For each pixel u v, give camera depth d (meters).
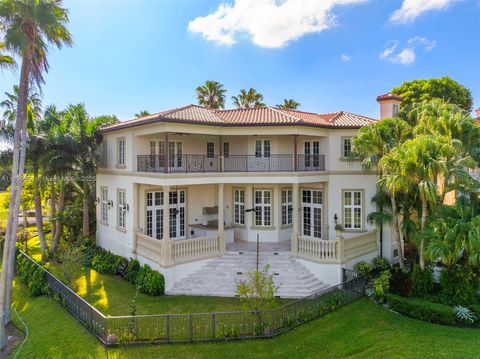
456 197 15.23
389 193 16.33
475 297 12.72
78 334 11.77
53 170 20.22
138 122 17.02
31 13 12.38
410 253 19.39
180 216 20.53
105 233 22.19
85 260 20.08
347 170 19.42
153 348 10.67
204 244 16.80
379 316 12.61
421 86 33.12
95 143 22.47
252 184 20.59
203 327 11.55
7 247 13.68
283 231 20.83
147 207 19.30
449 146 13.23
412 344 10.34
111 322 11.11
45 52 13.90
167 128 16.22
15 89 19.70
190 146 20.59
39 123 21.80
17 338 13.02
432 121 15.00
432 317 12.04
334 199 19.58
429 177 13.35
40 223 22.25
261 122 17.66
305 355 10.19
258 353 10.36
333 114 22.89
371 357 9.81
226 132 17.97
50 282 15.80
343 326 11.86
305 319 12.26
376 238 18.62
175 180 16.16
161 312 13.33
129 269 17.62
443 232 12.80
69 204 26.80
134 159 18.58
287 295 14.80
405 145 13.82
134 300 14.46
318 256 16.11
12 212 13.76
